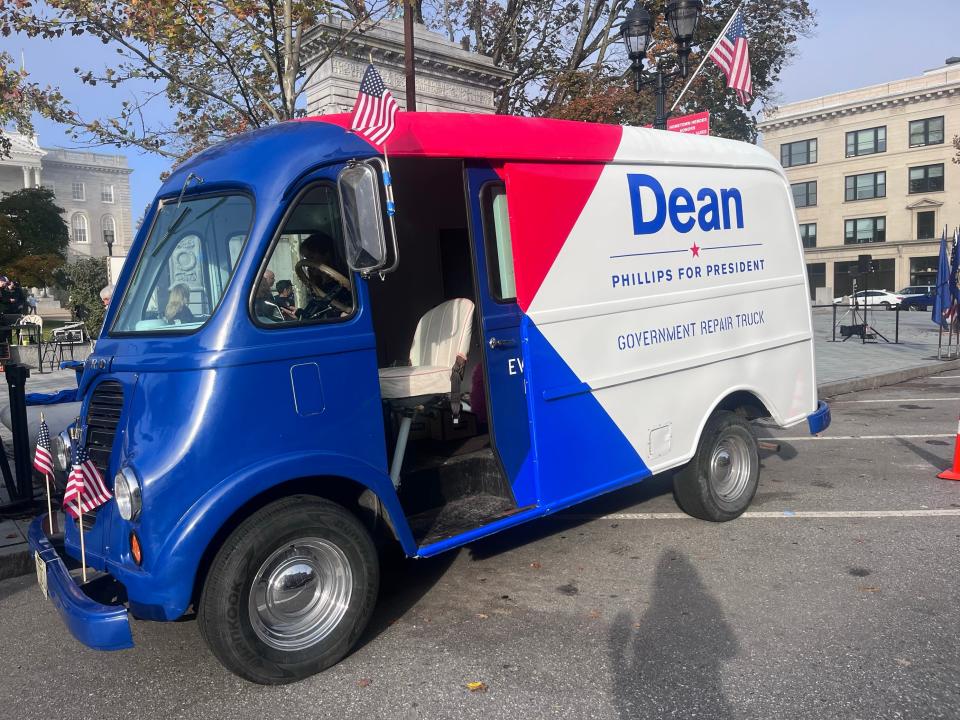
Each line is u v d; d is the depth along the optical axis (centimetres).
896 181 5528
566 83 1677
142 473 350
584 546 562
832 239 5881
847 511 629
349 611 393
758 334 620
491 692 367
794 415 656
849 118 5703
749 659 388
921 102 5356
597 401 500
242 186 390
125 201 8244
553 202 478
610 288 507
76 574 413
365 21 1036
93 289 2414
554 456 476
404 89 1426
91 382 412
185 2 832
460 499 482
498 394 452
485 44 1941
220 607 355
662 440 543
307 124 420
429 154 429
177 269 403
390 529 418
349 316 404
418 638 426
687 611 447
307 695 371
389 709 356
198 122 1045
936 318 1714
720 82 1944
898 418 1058
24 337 2341
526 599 473
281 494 388
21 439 655
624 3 1819
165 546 344
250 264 372
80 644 441
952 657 383
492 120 465
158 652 425
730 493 611
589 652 402
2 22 835
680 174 564
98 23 841
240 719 354
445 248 591
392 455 458
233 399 359
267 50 909
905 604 445
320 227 401
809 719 334
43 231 4303
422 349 534
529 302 464
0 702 381
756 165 634
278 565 373
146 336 395
